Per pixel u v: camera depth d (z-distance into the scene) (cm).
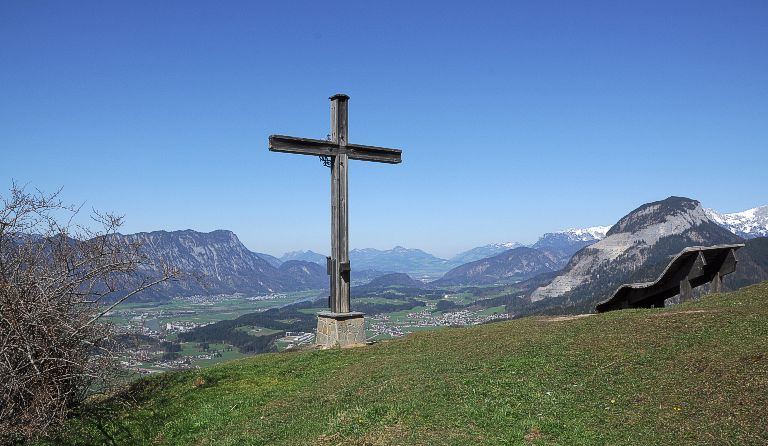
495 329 1856
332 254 2036
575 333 1491
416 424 980
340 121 2022
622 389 1041
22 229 1147
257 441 1068
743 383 958
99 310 1210
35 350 1112
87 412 1289
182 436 1185
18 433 1107
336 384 1382
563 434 892
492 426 944
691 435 834
